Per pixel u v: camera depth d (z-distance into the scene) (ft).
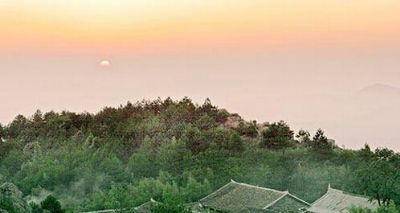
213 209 359.46
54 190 513.04
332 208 329.72
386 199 345.10
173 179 480.23
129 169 536.01
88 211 394.52
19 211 243.81
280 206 337.11
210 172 475.72
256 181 465.88
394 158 528.22
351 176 447.42
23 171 563.48
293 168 505.25
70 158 577.84
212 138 591.78
